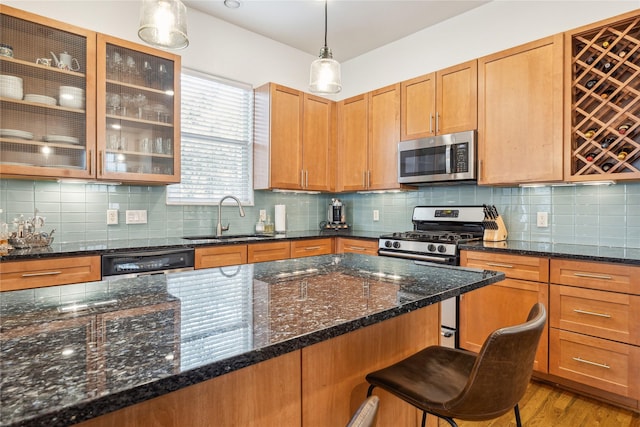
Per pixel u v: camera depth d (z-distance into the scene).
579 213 2.56
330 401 1.07
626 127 2.20
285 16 3.18
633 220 2.34
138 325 0.76
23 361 0.58
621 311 1.91
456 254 2.60
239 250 2.73
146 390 0.50
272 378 0.92
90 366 0.56
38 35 2.16
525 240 2.81
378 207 3.86
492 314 2.41
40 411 0.43
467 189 3.17
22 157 2.11
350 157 3.72
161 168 2.65
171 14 1.44
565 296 2.10
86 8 2.53
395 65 3.64
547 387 2.22
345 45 3.74
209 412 0.81
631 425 1.82
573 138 2.38
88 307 0.91
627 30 2.19
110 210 2.66
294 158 3.47
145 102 2.59
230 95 3.38
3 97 2.05
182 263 2.40
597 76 2.40
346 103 3.77
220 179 3.31
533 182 2.53
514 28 2.82
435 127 3.03
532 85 2.49
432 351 1.31
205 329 0.74
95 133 2.32
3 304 0.93
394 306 0.91
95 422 0.66
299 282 1.21
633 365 1.87
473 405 0.90
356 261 1.67
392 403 1.30
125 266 2.17
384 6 3.01
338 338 1.10
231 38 3.33
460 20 3.15
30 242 2.13
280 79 3.71
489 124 2.71
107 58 2.41
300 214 3.93
